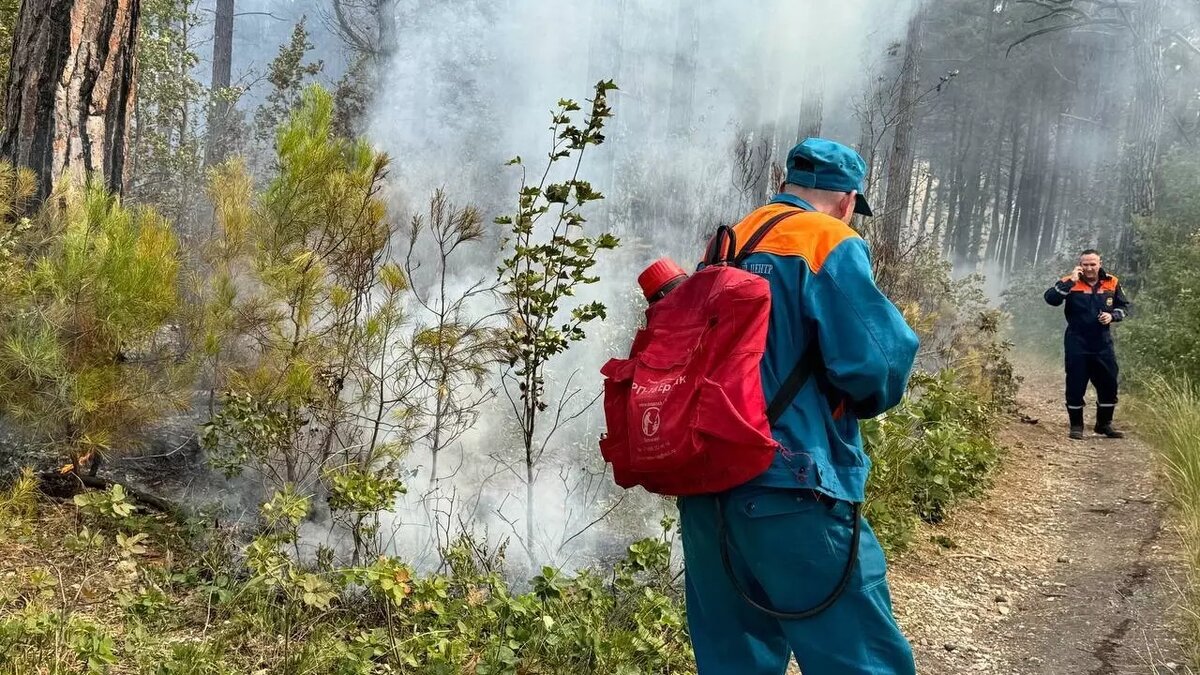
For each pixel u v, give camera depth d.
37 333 3.56
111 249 3.63
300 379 3.61
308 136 3.96
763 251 2.38
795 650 2.30
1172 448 6.74
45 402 3.55
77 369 3.58
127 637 2.91
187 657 2.78
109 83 4.76
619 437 2.46
